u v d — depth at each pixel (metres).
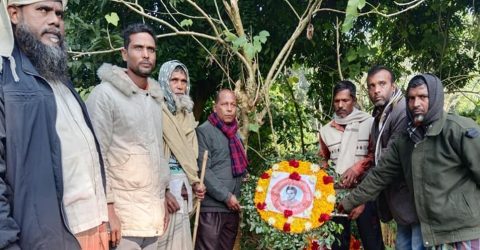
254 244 4.59
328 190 3.20
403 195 2.89
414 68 6.38
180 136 3.00
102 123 2.43
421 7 5.75
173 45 5.27
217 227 3.32
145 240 2.58
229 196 3.28
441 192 2.54
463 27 6.19
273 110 5.55
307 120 5.92
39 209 1.65
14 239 1.54
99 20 4.70
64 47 1.98
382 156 2.94
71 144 1.88
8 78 1.69
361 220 3.46
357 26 5.99
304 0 5.43
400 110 2.97
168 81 3.13
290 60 6.12
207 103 6.66
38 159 1.68
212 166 3.33
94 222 1.92
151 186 2.53
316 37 5.72
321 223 3.15
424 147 2.61
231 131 3.39
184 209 3.01
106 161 2.44
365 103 5.06
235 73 5.30
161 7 5.15
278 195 3.27
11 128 1.63
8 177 1.62
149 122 2.59
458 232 2.53
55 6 1.89
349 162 3.41
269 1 5.38
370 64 5.96
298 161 3.32
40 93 1.74
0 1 1.73
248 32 5.12
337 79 5.89
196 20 5.19
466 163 2.49
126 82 2.54
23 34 1.82
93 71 4.74
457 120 2.53
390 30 6.15
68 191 1.84
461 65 6.20
